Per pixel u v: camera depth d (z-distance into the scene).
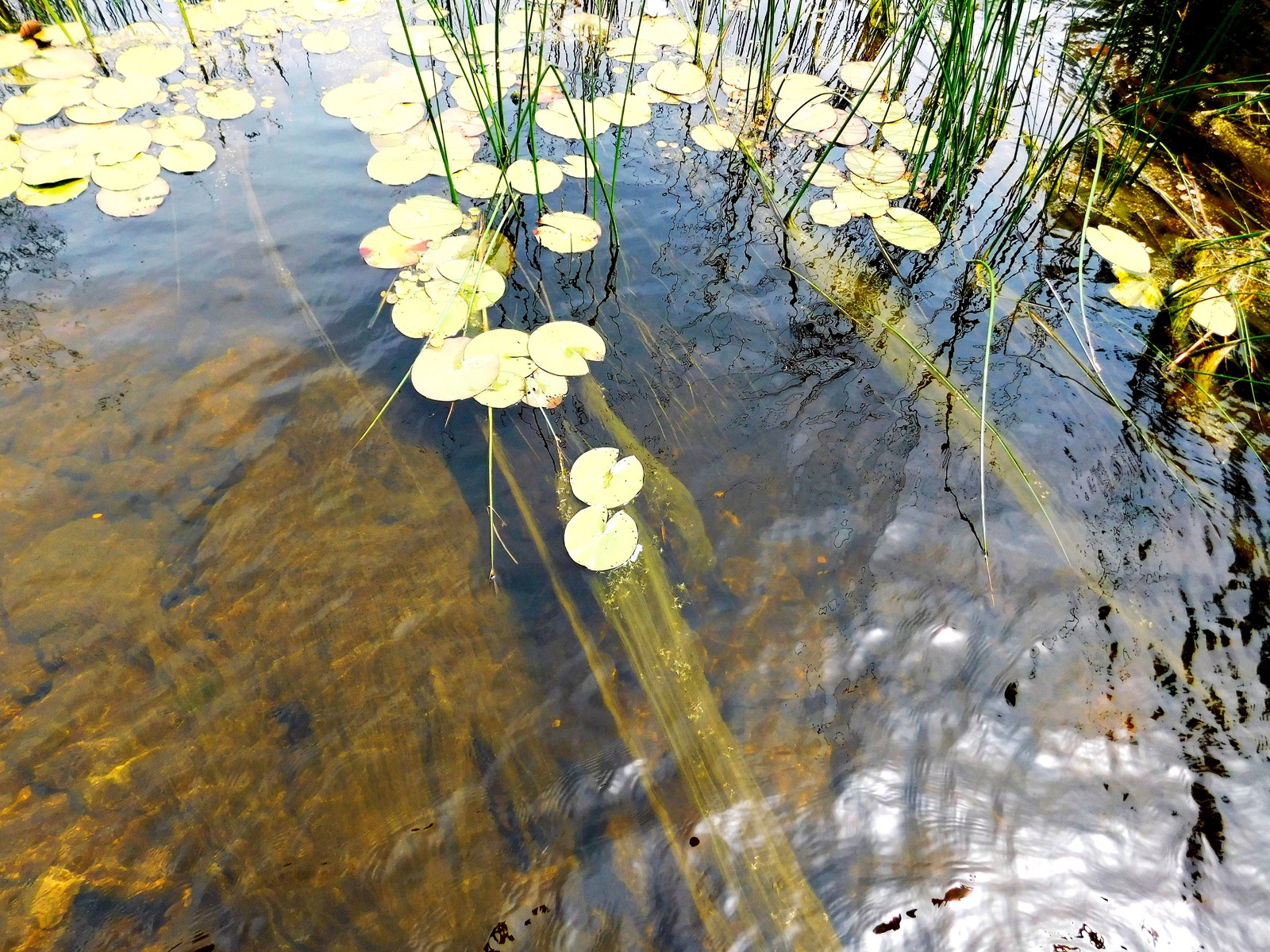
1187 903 0.98
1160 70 1.80
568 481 1.27
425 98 1.50
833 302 1.51
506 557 1.20
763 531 1.22
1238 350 1.43
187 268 1.48
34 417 1.27
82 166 1.62
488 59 1.91
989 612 1.15
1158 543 1.21
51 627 1.11
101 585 1.15
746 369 1.40
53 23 1.95
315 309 1.43
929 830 1.02
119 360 1.34
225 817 1.02
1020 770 1.05
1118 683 1.10
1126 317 1.50
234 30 1.98
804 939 0.97
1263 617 1.15
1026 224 1.67
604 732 1.08
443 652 1.12
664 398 1.36
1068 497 1.25
